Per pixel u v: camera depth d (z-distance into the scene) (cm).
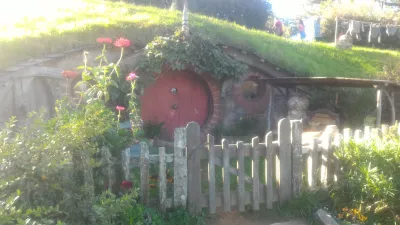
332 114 940
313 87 1055
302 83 955
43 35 915
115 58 972
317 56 1280
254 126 1084
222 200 553
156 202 527
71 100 796
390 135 625
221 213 563
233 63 1018
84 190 388
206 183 649
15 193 332
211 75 1025
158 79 1080
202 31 1102
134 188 448
